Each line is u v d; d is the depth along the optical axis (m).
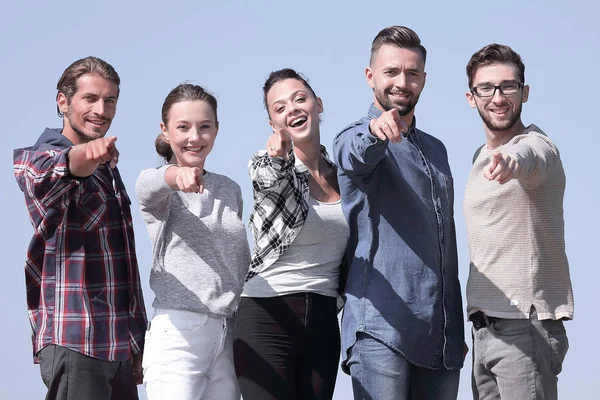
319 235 4.48
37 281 4.57
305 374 4.43
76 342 4.43
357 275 4.44
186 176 3.92
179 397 4.38
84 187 4.48
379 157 4.12
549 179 4.57
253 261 4.45
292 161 4.27
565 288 4.67
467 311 4.71
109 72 4.72
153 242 4.55
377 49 4.60
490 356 4.62
